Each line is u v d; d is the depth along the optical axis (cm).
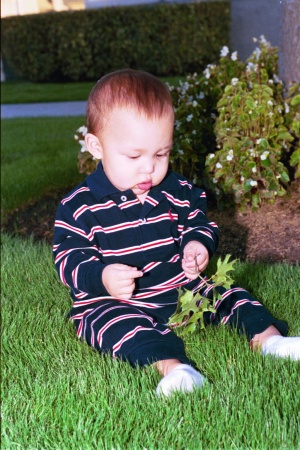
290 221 337
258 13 904
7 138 799
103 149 235
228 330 246
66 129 845
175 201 251
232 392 202
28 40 1540
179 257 250
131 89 226
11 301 306
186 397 198
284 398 197
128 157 229
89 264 233
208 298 253
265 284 290
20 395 216
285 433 180
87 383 219
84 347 245
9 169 590
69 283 237
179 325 247
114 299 249
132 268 222
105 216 244
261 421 186
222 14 1388
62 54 1520
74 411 200
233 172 358
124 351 226
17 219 461
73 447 184
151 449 178
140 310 246
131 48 1470
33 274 335
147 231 245
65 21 1498
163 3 1444
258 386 205
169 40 1435
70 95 1294
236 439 180
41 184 522
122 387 210
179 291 230
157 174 233
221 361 224
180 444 181
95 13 1472
